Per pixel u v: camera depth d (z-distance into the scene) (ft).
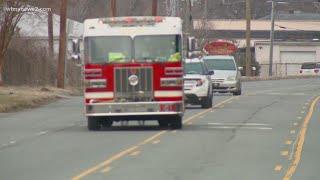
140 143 192.34
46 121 274.77
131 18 224.33
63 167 150.61
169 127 238.48
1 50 435.94
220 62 449.89
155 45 222.69
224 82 438.81
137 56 222.07
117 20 224.53
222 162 157.48
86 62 223.10
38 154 172.55
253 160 160.76
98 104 221.87
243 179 135.13
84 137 209.87
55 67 543.39
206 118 276.21
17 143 196.85
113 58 222.28
